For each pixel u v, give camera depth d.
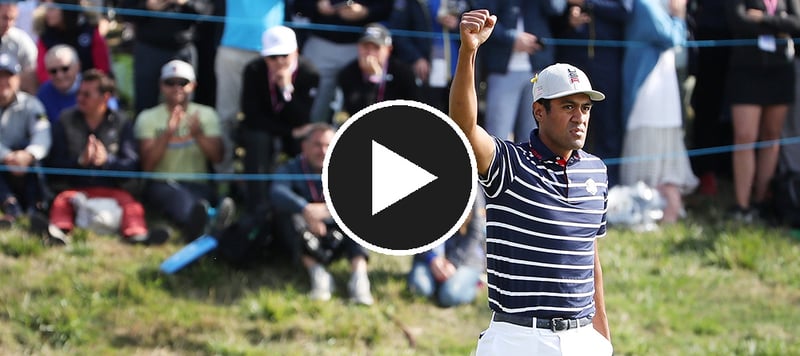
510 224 19.17
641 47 37.81
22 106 35.28
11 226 33.88
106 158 35.00
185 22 37.31
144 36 37.19
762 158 38.91
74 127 35.09
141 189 35.78
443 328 30.80
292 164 32.75
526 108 36.94
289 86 35.00
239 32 36.84
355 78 35.28
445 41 37.22
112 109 35.56
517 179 19.08
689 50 39.31
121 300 30.80
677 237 36.66
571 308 19.30
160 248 33.91
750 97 37.84
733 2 37.47
